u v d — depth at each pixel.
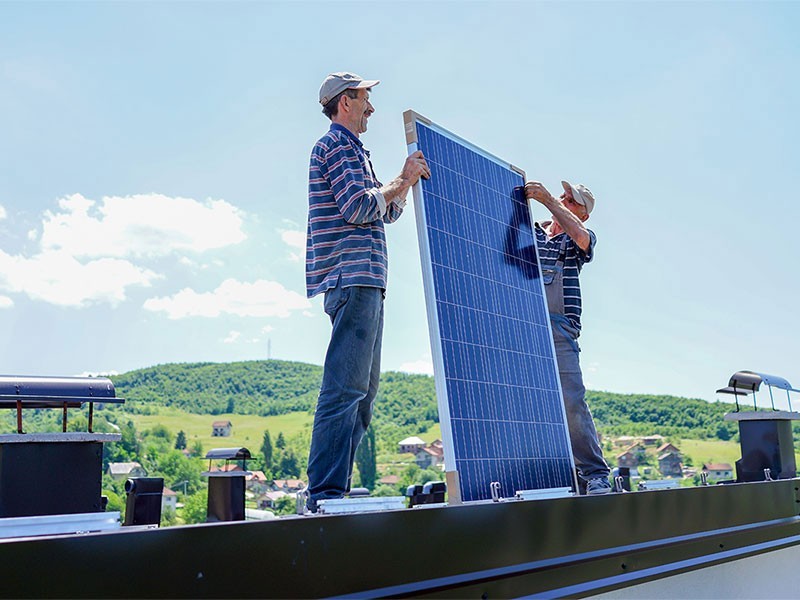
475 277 4.42
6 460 3.10
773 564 4.59
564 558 3.35
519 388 4.47
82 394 3.36
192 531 2.06
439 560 2.77
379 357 3.94
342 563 2.43
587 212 5.97
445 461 3.73
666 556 3.92
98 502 3.28
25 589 1.75
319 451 3.57
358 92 4.03
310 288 3.85
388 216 4.30
